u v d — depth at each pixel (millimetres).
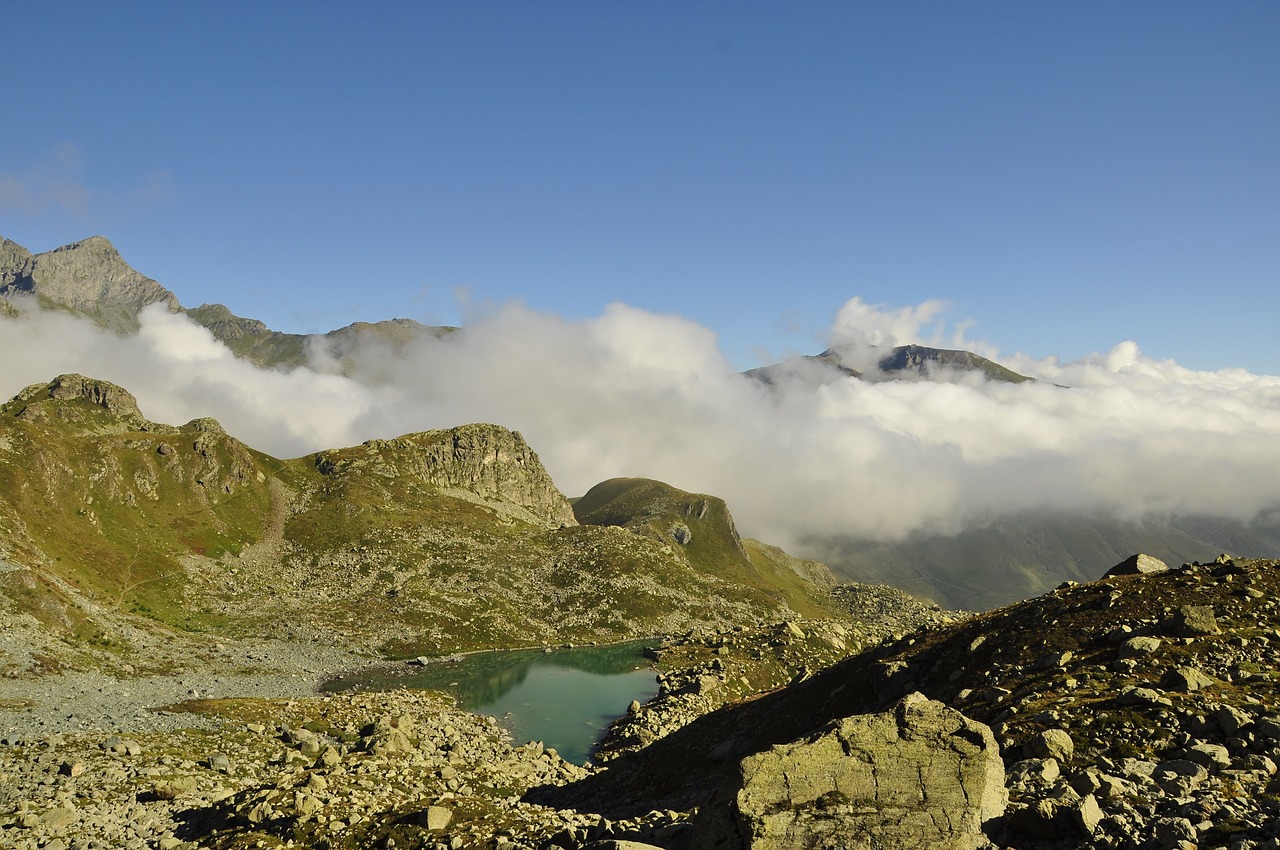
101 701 93812
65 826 45812
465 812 41625
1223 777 28625
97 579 172750
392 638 181500
